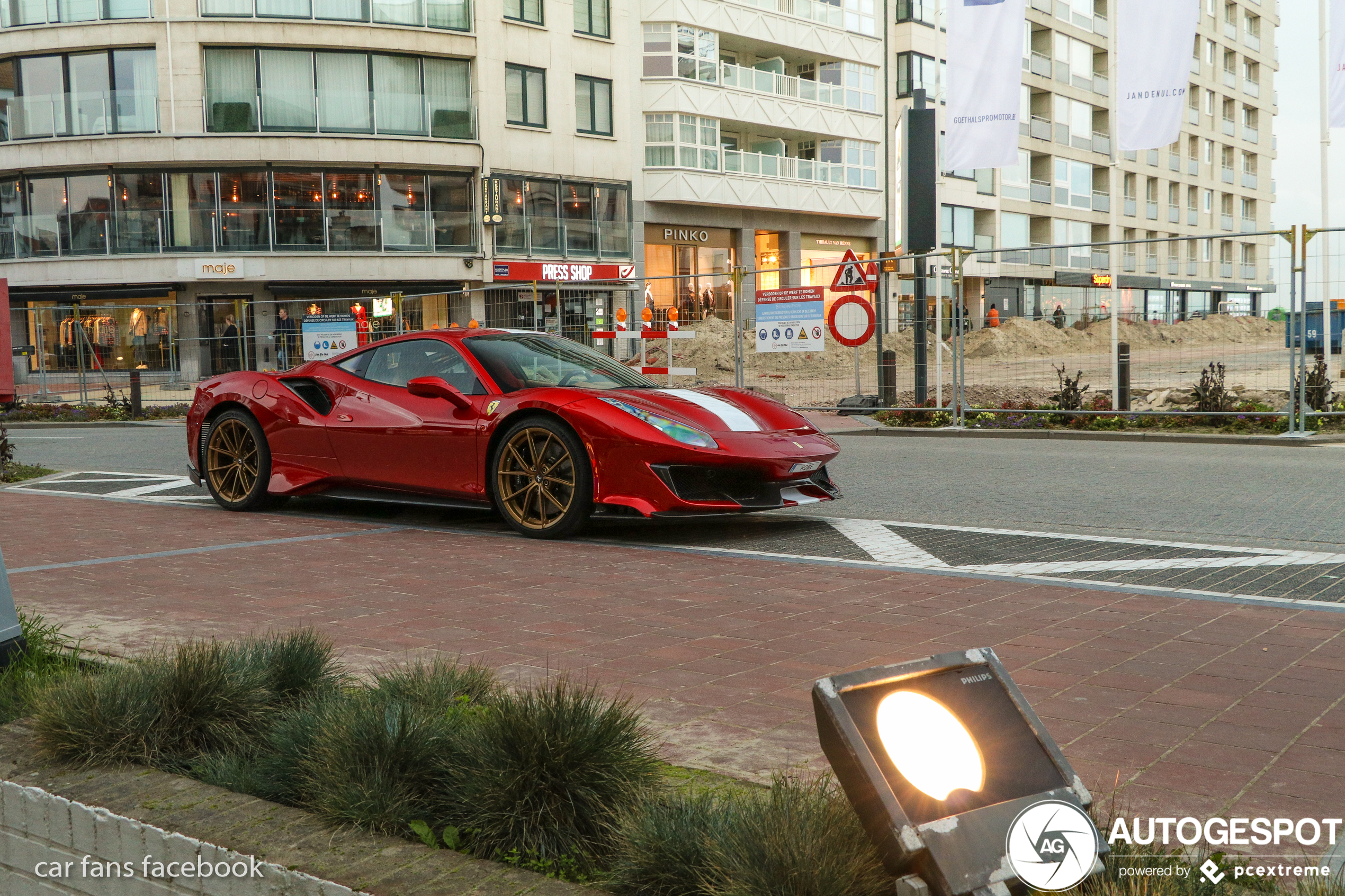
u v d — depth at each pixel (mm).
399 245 28094
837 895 1680
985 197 42094
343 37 27391
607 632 3830
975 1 14609
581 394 6070
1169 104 13461
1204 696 2990
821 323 14227
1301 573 4812
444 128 28453
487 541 6016
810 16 35312
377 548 5762
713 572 5016
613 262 31609
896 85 39438
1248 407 12375
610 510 5941
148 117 26906
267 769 2346
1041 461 9719
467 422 6336
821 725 1765
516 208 29578
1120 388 13133
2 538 6121
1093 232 49375
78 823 2230
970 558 5328
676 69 31859
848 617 4051
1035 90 45438
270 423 7141
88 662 3229
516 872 1896
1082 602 4277
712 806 2027
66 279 27094
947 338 18094
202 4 26781
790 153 36812
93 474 9953
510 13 29438
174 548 5754
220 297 27469
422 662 3316
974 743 1817
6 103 27391
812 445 6203
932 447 11477
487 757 2125
